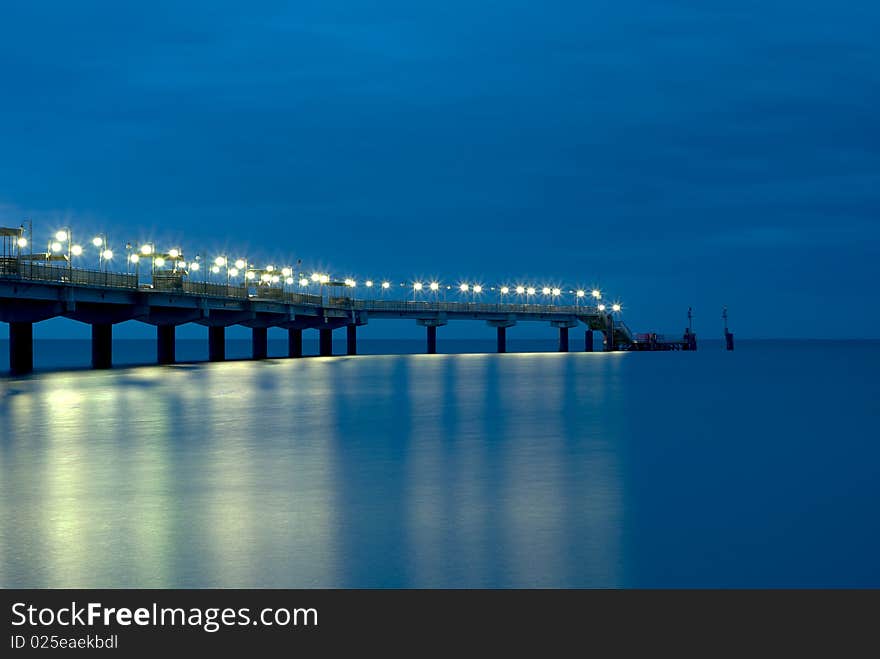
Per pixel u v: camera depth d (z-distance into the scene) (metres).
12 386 71.25
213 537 19.53
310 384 76.81
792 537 20.27
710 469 29.80
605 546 19.23
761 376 93.19
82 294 84.69
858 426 43.69
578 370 106.62
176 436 37.91
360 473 28.09
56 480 26.50
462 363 131.62
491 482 26.62
